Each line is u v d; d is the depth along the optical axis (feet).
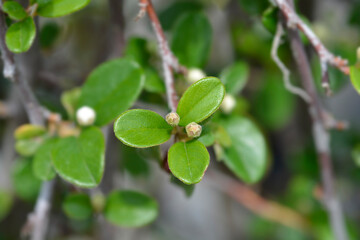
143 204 0.96
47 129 0.93
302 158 1.22
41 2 0.80
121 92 0.90
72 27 1.23
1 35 0.80
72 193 0.99
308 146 1.24
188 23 0.96
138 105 1.00
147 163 1.20
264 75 1.23
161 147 0.81
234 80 0.96
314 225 1.19
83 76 1.12
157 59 0.96
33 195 1.04
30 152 0.92
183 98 0.76
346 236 1.05
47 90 1.11
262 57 1.21
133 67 0.90
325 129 0.97
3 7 0.78
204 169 0.73
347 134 1.25
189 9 1.15
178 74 0.88
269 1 0.90
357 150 1.08
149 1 0.84
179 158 0.74
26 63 0.99
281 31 0.90
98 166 0.83
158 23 0.84
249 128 0.93
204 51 0.96
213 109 0.75
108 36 1.16
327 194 1.02
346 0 1.25
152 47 0.96
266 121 1.24
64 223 1.23
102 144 0.85
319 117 0.95
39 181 1.04
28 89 0.88
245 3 0.95
